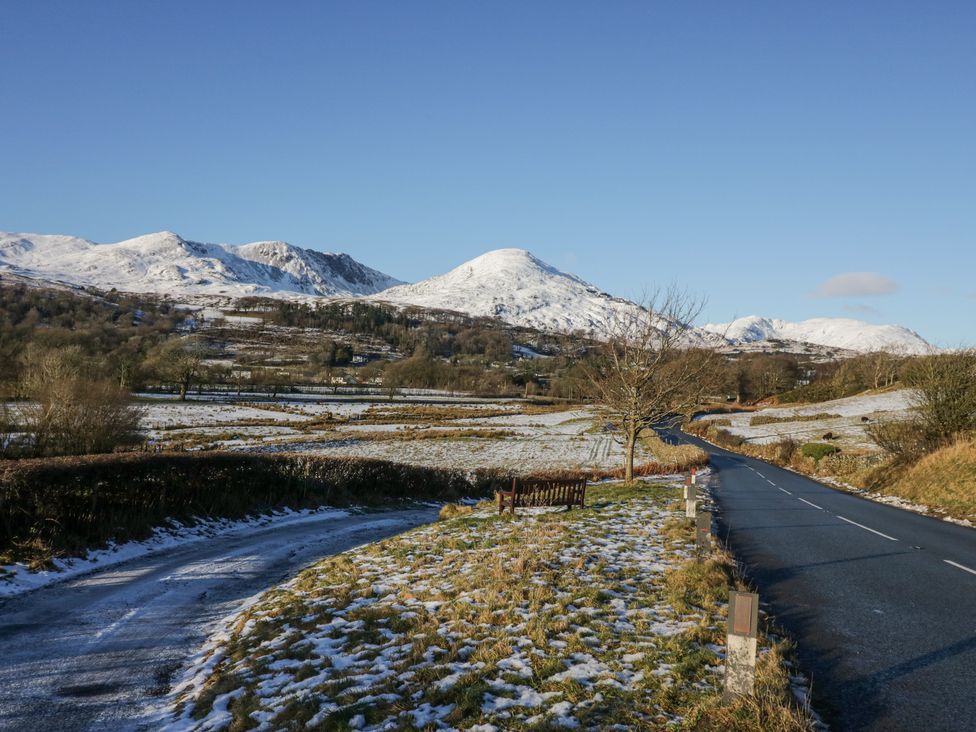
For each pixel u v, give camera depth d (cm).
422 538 1526
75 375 3369
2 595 1166
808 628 793
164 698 754
